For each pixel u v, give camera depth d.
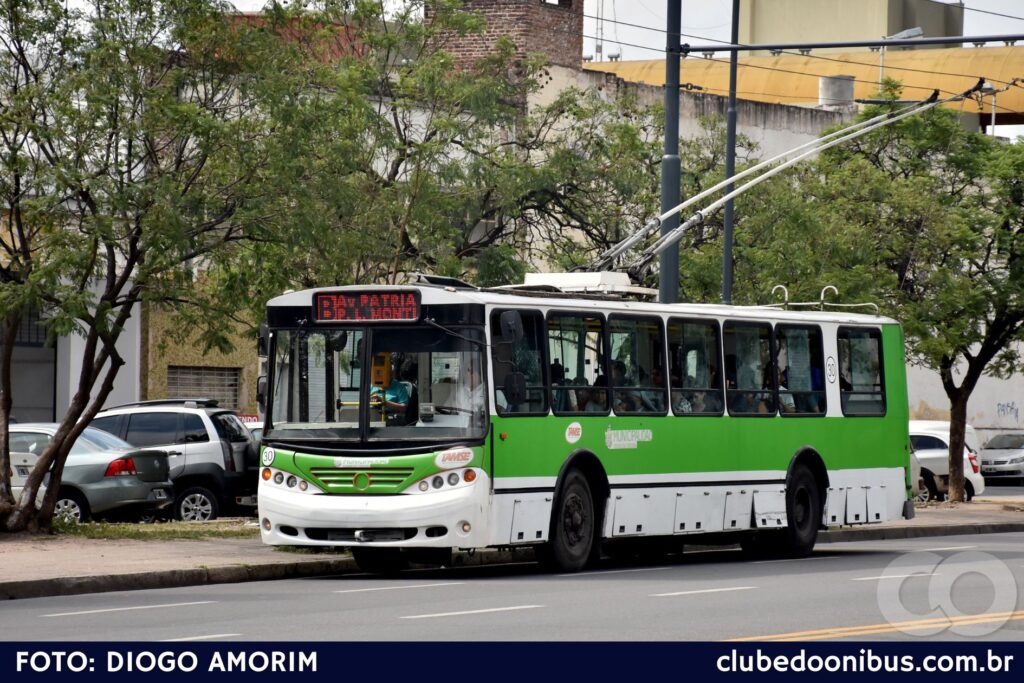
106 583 27.33
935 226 55.41
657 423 33.84
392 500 29.59
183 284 35.25
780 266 52.59
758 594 26.36
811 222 53.50
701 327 35.38
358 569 32.59
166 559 30.81
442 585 28.42
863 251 53.94
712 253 53.66
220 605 24.47
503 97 47.84
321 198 35.78
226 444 44.03
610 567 34.03
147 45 34.16
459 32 45.19
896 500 40.53
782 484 37.16
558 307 31.75
